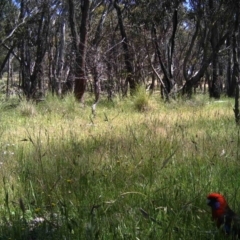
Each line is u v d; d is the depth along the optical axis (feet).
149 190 15.83
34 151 23.86
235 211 13.98
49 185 17.33
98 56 67.77
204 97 64.28
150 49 96.22
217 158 20.76
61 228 12.93
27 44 99.40
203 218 13.38
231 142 23.73
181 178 17.95
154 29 77.36
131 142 24.85
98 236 12.12
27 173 19.04
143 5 75.97
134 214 13.96
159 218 13.55
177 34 112.37
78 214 14.17
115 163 20.35
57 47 112.37
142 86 58.03
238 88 34.63
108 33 98.94
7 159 22.76
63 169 19.45
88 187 16.94
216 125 33.65
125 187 16.78
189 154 21.67
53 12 94.79
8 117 48.14
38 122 43.42
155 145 23.29
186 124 34.42
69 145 25.80
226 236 12.00
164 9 74.95
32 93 82.33
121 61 87.92
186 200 14.74
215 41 85.81
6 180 18.71
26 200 16.43
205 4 74.33
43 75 96.99
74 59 72.49
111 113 50.70
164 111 51.57
